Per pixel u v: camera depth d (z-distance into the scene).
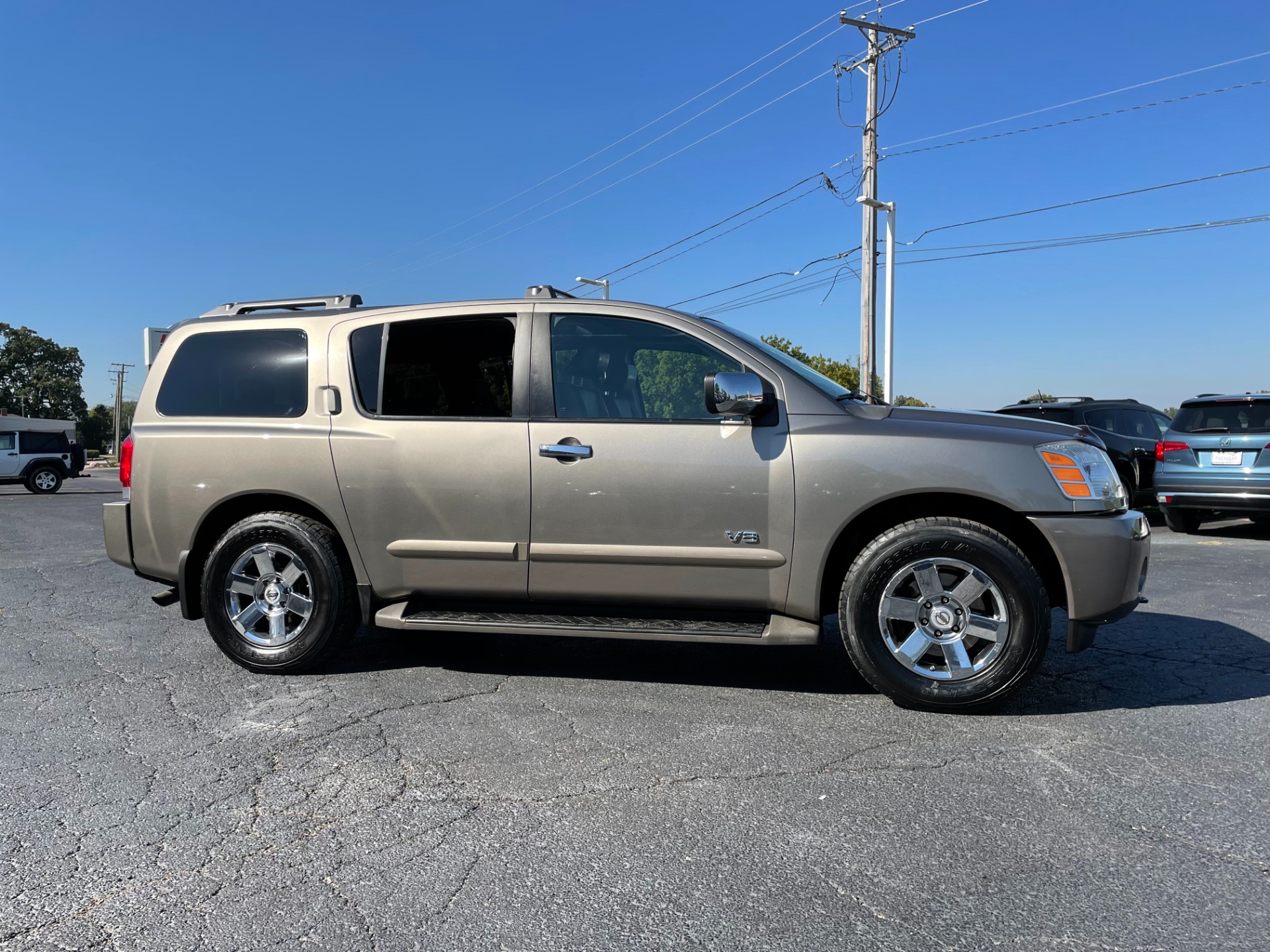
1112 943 2.04
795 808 2.78
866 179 22.36
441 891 2.30
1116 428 11.94
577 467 3.96
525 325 4.19
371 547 4.20
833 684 4.14
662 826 2.67
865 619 3.72
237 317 4.57
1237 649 4.78
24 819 2.74
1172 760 3.17
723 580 3.87
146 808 2.82
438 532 4.12
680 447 3.88
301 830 2.66
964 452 3.66
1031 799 2.84
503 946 2.05
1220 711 3.71
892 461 3.69
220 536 4.54
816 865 2.42
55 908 2.23
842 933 2.09
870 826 2.66
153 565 4.48
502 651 4.82
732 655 4.70
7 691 4.09
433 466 4.11
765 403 3.87
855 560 3.77
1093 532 3.58
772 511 3.79
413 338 4.29
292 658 4.28
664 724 3.58
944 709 3.67
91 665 4.55
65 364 100.50
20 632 5.35
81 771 3.12
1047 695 3.95
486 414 4.14
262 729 3.55
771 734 3.46
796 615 3.85
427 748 3.33
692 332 4.07
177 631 5.39
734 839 2.58
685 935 2.09
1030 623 3.54
